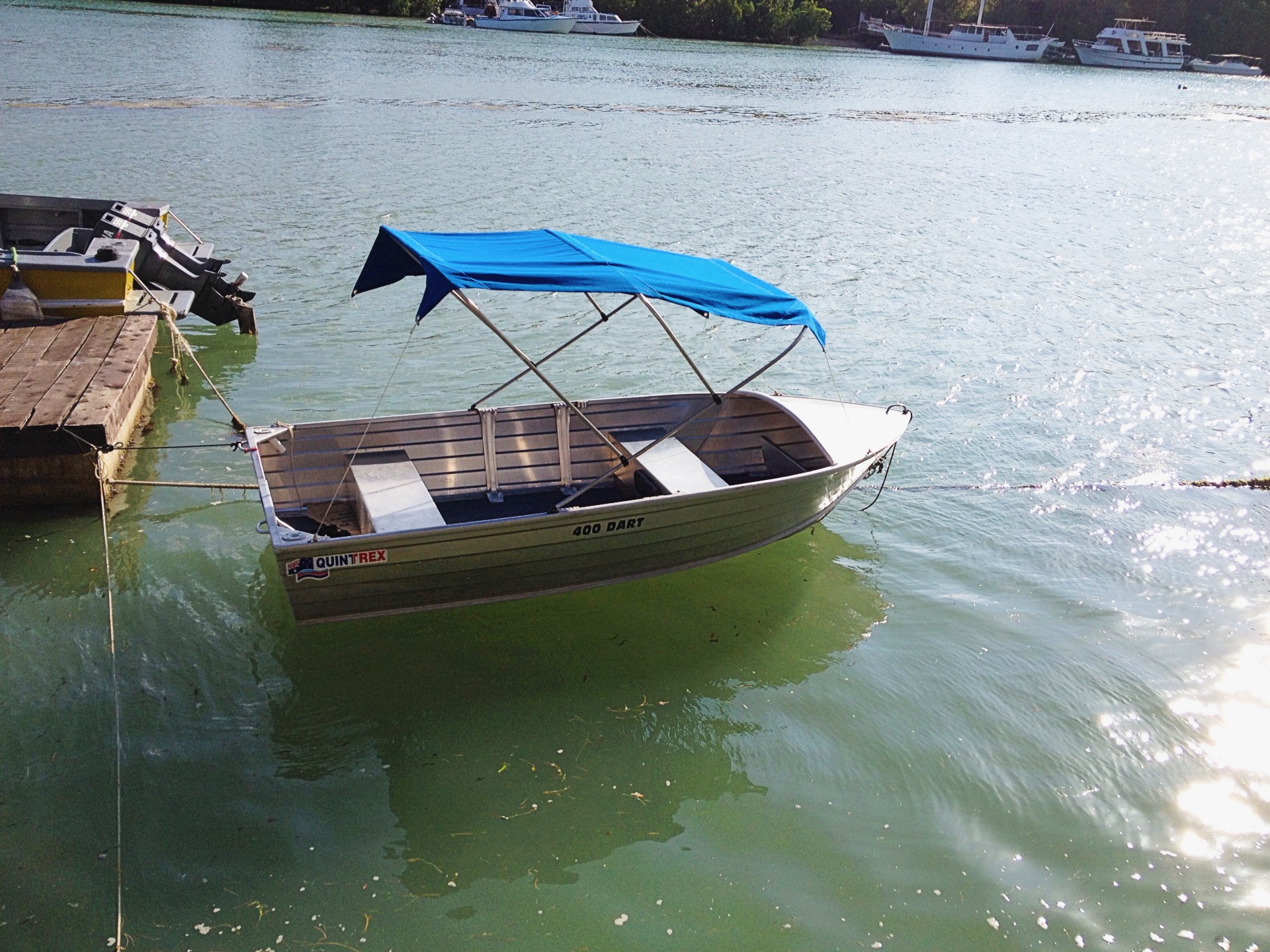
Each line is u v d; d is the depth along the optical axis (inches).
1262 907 252.1
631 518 331.0
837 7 4601.4
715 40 3978.8
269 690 308.2
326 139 1200.8
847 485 397.1
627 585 374.0
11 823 254.5
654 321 662.5
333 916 236.7
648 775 285.9
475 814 268.8
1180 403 565.6
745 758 294.7
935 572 393.7
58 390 404.2
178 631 329.7
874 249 881.5
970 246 919.7
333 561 300.0
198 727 291.4
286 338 587.2
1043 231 1006.4
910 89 2645.2
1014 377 593.3
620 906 244.4
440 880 248.5
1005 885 255.9
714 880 253.1
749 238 889.5
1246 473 483.8
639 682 323.6
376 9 3499.0
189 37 2180.1
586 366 571.2
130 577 354.6
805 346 628.1
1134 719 315.6
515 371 556.7
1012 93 2760.8
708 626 353.4
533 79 2075.5
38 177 900.6
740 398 413.4
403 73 1943.9
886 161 1402.6
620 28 3703.3
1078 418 538.6
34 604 337.1
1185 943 241.9
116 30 2177.7
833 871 257.6
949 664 339.0
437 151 1187.3
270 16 3004.4
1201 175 1469.0
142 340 467.8
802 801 279.9
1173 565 404.5
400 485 348.8
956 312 712.4
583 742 296.7
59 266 488.4
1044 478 471.8
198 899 238.4
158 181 924.0
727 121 1685.5
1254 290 813.9
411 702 307.9
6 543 369.1
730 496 343.3
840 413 417.7
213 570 362.6
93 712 293.1
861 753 298.5
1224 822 278.1
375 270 349.7
